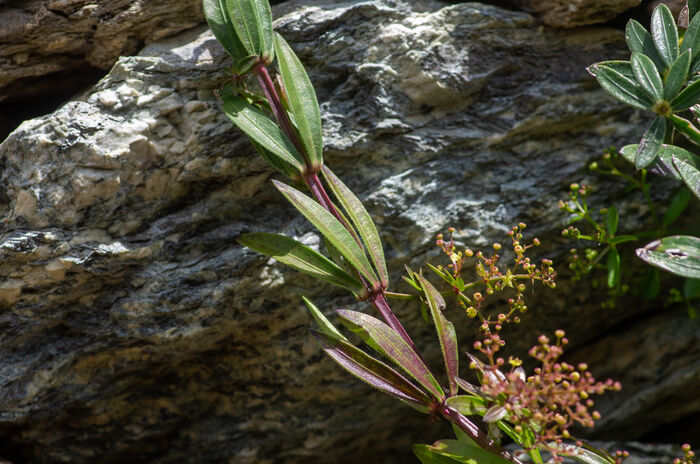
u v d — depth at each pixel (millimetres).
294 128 529
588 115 594
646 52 518
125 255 564
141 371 590
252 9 530
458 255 520
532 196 591
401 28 583
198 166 569
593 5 576
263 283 575
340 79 586
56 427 594
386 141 581
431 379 499
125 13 579
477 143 588
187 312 573
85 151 557
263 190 581
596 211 602
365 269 514
